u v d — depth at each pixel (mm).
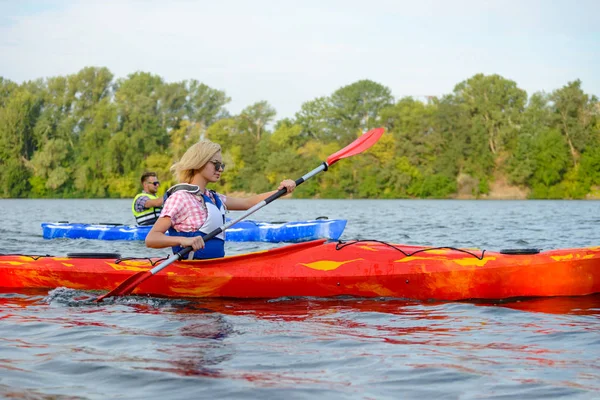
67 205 40031
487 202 45969
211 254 5176
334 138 67312
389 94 68812
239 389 2896
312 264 5203
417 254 5246
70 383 2971
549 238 11461
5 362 3299
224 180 63312
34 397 2771
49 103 66625
